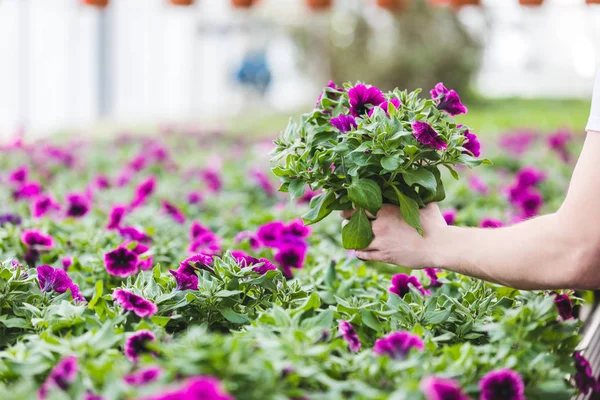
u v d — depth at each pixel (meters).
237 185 5.01
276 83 26.11
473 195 4.38
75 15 15.75
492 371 1.34
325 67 21.50
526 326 1.56
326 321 1.56
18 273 1.88
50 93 15.18
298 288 1.96
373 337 1.75
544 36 28.89
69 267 2.46
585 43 26.14
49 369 1.43
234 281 1.84
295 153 1.84
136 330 1.60
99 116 16.77
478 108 18.62
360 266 2.62
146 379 1.19
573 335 1.59
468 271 1.69
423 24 20.23
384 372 1.34
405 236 1.76
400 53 20.00
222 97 24.44
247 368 1.19
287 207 3.93
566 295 1.86
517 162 6.10
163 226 3.27
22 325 1.74
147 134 9.42
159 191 4.69
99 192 4.59
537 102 20.34
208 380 1.05
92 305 1.79
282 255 2.35
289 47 23.03
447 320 1.82
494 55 26.89
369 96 1.86
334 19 20.94
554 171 5.35
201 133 9.34
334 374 1.38
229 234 3.44
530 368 1.45
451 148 1.76
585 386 1.75
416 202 1.73
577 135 8.33
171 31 21.06
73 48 15.94
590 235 1.51
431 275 2.21
